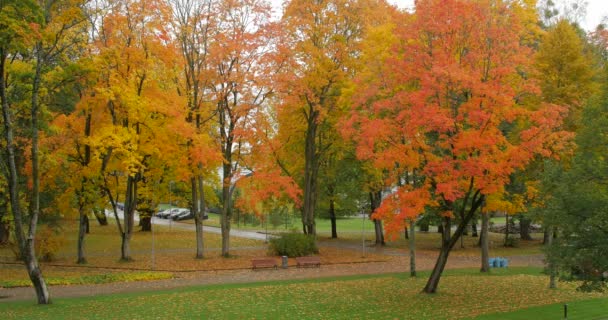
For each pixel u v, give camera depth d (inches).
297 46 1206.9
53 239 1202.6
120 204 3270.2
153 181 1438.2
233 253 1418.6
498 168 670.5
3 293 866.8
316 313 693.9
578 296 846.5
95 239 1665.8
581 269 572.7
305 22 1195.3
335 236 2011.6
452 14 699.4
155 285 956.6
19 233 747.4
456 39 728.3
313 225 1462.8
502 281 997.2
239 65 1217.4
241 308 727.7
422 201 724.7
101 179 1162.0
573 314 686.5
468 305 754.2
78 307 731.4
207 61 1184.8
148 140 1165.7
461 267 1236.5
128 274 1038.4
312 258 1240.8
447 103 732.7
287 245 1365.7
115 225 2188.7
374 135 746.2
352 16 1230.3
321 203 1775.3
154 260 1253.1
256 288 906.1
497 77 702.5
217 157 1125.1
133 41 1099.9
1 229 1384.1
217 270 1147.9
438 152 887.7
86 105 1059.9
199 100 1242.0
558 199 566.6
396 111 772.0
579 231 557.9
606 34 1048.8
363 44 1066.7
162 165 1321.4
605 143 619.5
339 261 1306.6
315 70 1205.7
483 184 698.2
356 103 828.0
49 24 796.0
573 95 903.7
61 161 1005.8
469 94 729.6
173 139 1179.3
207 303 766.5
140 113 1094.4
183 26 1207.6
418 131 761.0
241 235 1971.0
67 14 795.4
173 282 995.9
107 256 1311.5
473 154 712.4
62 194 1125.7
